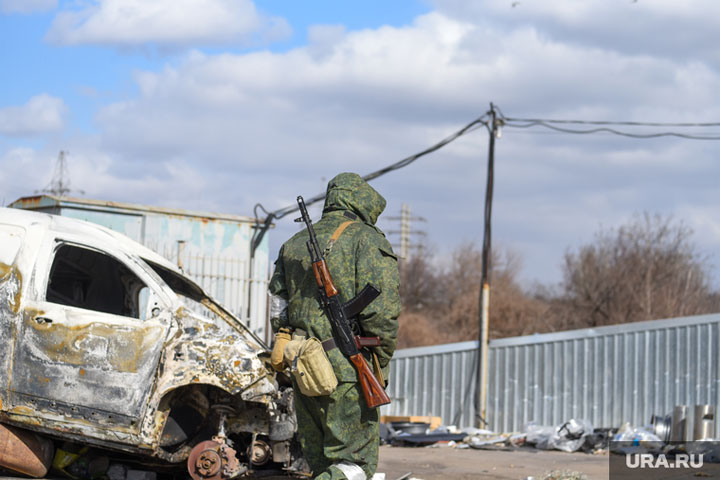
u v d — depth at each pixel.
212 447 6.80
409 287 62.53
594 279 41.69
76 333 6.75
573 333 15.36
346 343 4.57
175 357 6.69
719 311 40.41
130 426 6.63
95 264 8.28
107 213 13.24
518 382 15.81
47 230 7.09
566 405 15.27
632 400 14.67
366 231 4.75
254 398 6.62
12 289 6.85
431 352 16.75
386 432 13.57
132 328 6.75
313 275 4.75
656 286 39.75
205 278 13.93
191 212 13.96
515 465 10.04
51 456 7.00
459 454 11.61
